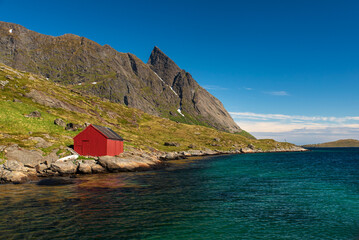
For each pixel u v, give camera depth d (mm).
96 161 54125
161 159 88188
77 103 139375
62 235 16859
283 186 36188
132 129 144125
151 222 19766
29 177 40812
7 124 64688
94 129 62375
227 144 165750
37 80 150875
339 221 20625
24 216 20797
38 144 55250
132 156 66375
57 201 26078
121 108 187000
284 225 19578
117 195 29281
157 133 154375
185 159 95000
